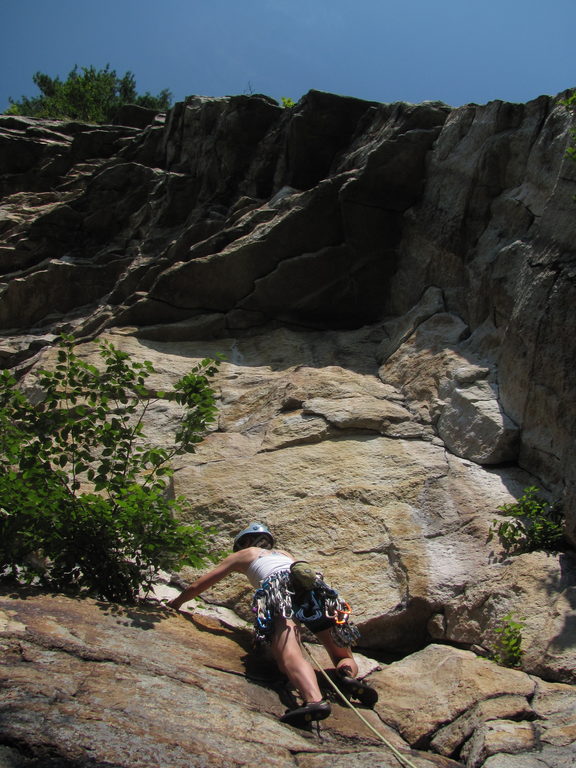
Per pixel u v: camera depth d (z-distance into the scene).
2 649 3.53
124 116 15.07
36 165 13.91
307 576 4.04
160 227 10.47
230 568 4.37
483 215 7.59
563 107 6.89
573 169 6.23
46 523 4.54
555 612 4.55
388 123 8.91
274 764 3.13
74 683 3.36
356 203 8.38
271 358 8.10
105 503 4.49
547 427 5.76
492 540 5.34
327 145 9.72
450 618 4.90
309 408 6.80
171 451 6.66
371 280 8.55
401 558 5.24
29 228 11.48
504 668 4.29
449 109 8.60
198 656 4.07
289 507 5.81
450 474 5.94
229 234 8.94
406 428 6.54
